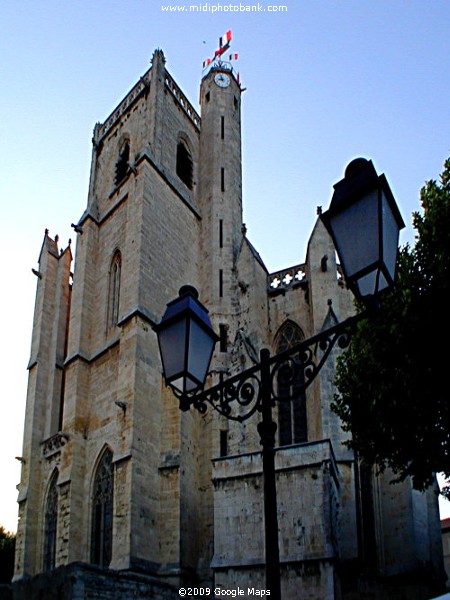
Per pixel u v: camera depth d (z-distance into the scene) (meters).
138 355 35.53
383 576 33.31
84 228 45.88
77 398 38.81
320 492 28.09
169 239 42.66
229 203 48.22
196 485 35.72
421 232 24.55
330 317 37.47
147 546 31.50
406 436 23.88
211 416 37.62
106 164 50.25
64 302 48.44
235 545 28.86
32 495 39.91
